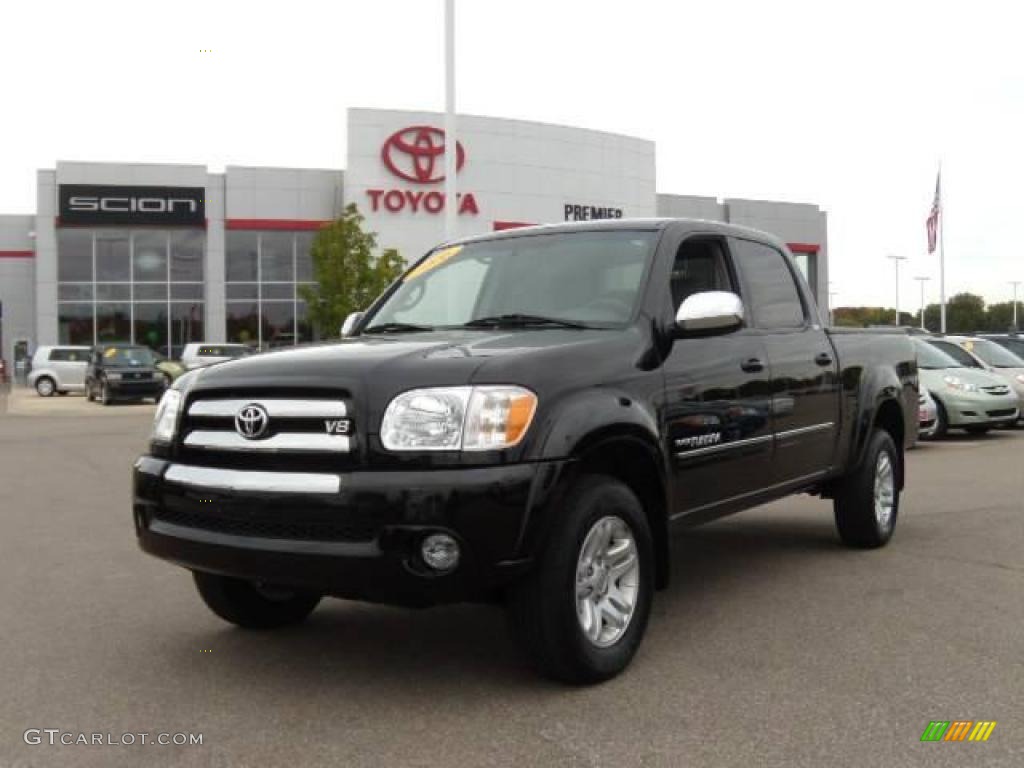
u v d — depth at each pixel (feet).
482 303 16.93
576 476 13.07
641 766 10.93
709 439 15.85
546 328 15.46
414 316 17.49
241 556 12.59
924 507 28.55
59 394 117.39
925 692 13.19
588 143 124.26
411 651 15.28
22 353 138.72
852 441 21.11
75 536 25.38
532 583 12.70
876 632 15.98
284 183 122.52
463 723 12.21
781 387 18.11
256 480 12.62
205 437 13.41
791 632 16.02
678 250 16.72
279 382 12.82
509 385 12.50
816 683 13.55
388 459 12.12
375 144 114.62
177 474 13.50
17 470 40.09
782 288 19.69
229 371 13.64
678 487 15.19
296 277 124.98
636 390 14.25
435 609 17.88
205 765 11.12
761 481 17.67
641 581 14.08
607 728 11.98
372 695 13.29
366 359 12.97
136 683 13.94
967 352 54.95
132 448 49.60
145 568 21.54
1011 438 51.44
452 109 61.21
